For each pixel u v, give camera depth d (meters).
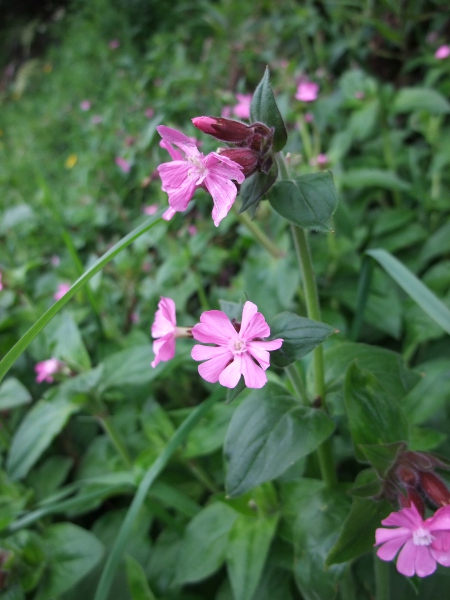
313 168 0.28
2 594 0.18
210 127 0.12
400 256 0.29
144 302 0.28
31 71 0.95
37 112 0.80
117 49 0.74
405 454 0.13
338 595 0.17
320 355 0.14
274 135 0.13
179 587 0.18
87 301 0.27
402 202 0.32
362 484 0.14
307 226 0.12
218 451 0.21
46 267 0.36
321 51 0.43
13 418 0.26
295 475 0.19
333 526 0.14
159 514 0.18
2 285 0.26
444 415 0.20
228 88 0.42
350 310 0.27
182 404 0.26
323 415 0.14
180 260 0.27
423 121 0.30
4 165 0.60
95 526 0.21
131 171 0.41
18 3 1.22
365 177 0.28
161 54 0.54
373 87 0.30
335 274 0.26
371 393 0.14
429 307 0.17
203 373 0.12
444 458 0.13
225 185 0.12
